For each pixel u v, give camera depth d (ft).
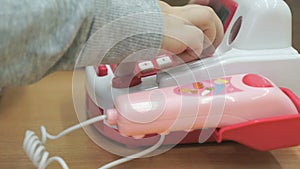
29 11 0.86
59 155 1.34
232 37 1.50
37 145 1.15
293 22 2.04
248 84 1.26
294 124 1.22
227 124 1.22
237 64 1.38
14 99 1.69
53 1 0.90
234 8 1.51
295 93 1.48
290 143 1.27
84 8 0.95
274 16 1.44
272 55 1.43
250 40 1.45
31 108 1.63
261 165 1.34
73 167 1.29
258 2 1.46
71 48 1.01
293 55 1.44
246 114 1.21
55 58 0.95
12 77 0.91
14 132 1.46
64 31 0.93
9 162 1.29
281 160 1.37
